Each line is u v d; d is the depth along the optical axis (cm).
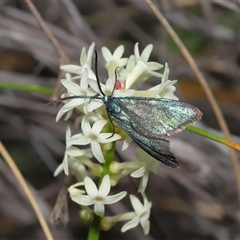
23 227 31
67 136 22
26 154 33
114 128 21
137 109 21
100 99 21
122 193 21
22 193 28
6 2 29
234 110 32
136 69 22
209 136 23
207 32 29
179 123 20
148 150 20
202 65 30
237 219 27
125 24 32
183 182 27
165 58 30
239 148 23
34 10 25
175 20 29
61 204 24
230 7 27
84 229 32
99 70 27
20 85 24
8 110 29
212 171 27
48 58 28
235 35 29
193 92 31
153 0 29
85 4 34
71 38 28
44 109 28
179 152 27
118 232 31
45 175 33
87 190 21
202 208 29
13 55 30
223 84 32
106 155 22
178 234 32
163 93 21
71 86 21
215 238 29
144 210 22
